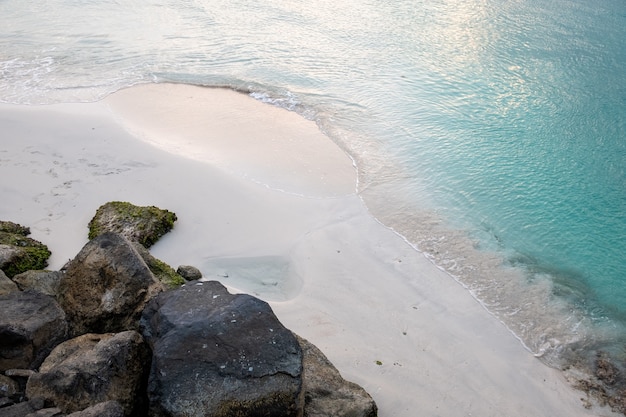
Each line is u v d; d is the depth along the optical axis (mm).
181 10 25812
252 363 7797
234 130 16891
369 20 24812
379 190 14492
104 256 10117
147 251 11273
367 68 20781
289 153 15883
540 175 15094
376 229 13172
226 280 11586
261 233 12805
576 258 12445
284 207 13656
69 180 14016
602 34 23172
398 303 11227
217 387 7566
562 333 10703
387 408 9148
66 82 19312
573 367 10070
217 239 12555
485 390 9586
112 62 21047
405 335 10531
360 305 11133
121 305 9648
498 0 26766
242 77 20156
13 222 12508
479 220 13531
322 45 22531
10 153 14883
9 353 8594
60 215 12891
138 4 26469
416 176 15070
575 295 11523
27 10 25656
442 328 10719
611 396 9555
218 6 26219
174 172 14562
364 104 18500
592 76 20047
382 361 9984
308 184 14594
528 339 10586
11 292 9633
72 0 26844
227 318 8344
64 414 7766
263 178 14680
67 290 10086
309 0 26875
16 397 8125
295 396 7672
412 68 20750
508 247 12742
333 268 11992
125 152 15266
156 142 15867
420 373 9805
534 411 9281
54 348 8867
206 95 18969
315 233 12922
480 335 10617
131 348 8375
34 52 21625
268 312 8570
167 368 7680
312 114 17938
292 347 8102
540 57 21375
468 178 14977
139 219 12383
